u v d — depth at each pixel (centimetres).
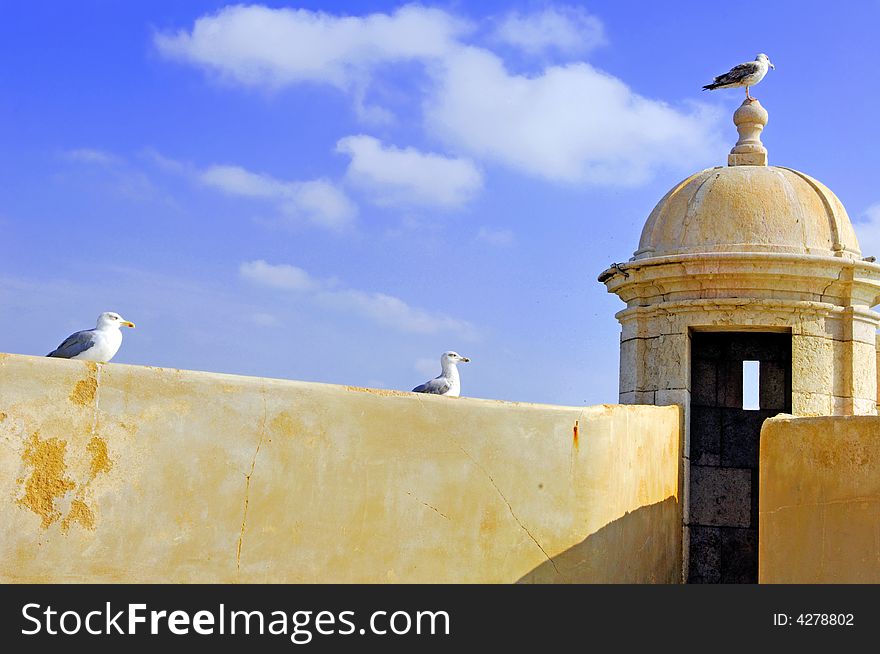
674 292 1033
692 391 1176
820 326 1009
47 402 571
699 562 1157
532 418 765
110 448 589
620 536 838
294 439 655
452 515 718
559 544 768
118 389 594
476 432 736
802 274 993
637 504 886
